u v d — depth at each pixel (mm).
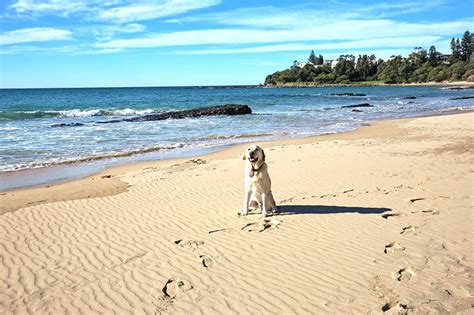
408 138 18750
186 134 22766
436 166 11836
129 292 5188
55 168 13875
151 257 6203
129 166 14062
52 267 5961
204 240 6805
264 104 52156
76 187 10953
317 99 64500
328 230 7027
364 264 5676
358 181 10312
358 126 25688
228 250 6359
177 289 5219
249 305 4781
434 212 7734
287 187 10000
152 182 11172
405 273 5387
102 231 7391
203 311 4691
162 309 4762
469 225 7000
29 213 8523
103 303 4949
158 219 7973
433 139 18031
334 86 173000
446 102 50094
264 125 27391
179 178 11516
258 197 7926
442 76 158000
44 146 18203
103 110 39719
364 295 4863
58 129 24484
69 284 5441
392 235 6684
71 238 7082
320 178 10758
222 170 12445
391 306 4625
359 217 7617
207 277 5500
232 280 5391
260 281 5336
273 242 6602
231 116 34000
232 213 8180
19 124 27156
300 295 4945
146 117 31438
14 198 9930
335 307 4645
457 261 5652
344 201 8672
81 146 18344
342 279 5281
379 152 14695
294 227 7242
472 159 12781
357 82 180375
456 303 4609
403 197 8797
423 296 4777
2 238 7125
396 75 174375
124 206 8938
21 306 4930
